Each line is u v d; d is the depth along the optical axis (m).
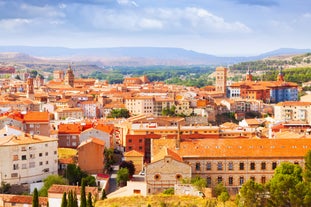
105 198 179.25
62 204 149.00
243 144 197.88
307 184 150.62
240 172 191.88
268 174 192.25
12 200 178.75
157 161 180.12
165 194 171.12
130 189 182.62
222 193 162.25
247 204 149.62
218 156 191.50
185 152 193.75
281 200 147.75
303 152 193.75
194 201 160.50
